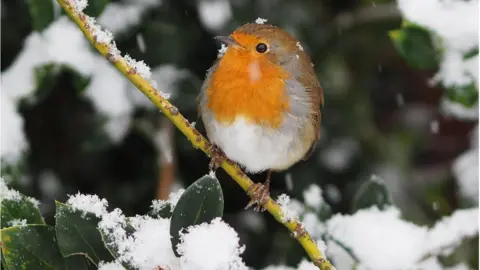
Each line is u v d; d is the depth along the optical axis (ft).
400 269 22.13
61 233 16.66
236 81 22.31
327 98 30.22
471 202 32.14
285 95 22.79
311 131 24.08
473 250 27.73
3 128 22.59
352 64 30.89
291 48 23.11
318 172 30.32
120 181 29.22
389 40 30.71
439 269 23.86
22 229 16.84
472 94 23.63
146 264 16.69
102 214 17.01
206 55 27.63
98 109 25.57
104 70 25.43
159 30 26.53
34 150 27.76
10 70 23.25
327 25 29.68
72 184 28.81
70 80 27.07
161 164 27.32
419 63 23.36
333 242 23.03
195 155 29.25
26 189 26.58
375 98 33.14
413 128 33.37
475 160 32.58
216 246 16.76
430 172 33.91
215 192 17.11
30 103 24.22
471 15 22.80
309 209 24.27
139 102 26.35
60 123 27.61
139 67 18.04
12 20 26.00
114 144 26.81
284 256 27.27
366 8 30.07
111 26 25.71
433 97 33.45
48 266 16.89
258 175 30.35
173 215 16.92
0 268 17.43
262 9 28.04
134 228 17.11
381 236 22.36
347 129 30.53
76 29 23.80
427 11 22.89
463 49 23.15
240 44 22.45
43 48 23.38
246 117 22.41
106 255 16.84
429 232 22.68
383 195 23.44
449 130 33.83
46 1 23.15
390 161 31.27
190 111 27.53
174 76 26.94
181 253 16.67
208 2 27.14
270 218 29.78
